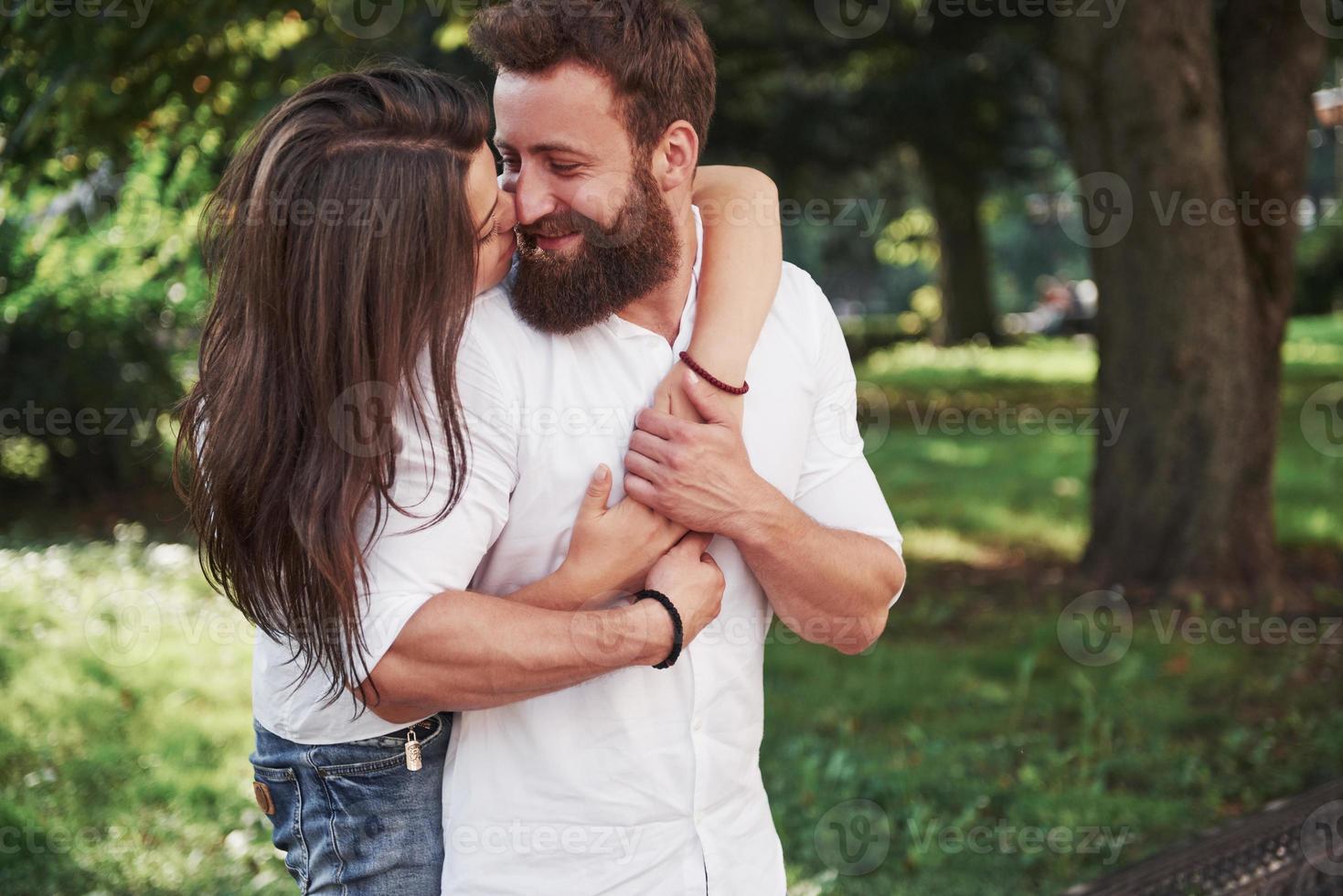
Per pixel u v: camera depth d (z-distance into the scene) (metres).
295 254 1.37
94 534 7.21
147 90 3.84
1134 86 5.73
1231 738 4.11
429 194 1.37
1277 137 5.88
